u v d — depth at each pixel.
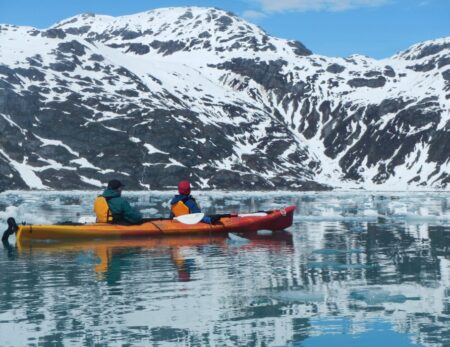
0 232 17.44
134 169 87.69
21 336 6.23
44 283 9.21
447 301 7.64
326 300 7.79
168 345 5.89
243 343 5.94
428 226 20.00
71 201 46.38
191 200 16.98
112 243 14.88
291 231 18.33
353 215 27.09
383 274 9.80
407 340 5.98
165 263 11.34
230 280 9.36
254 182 92.56
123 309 7.38
